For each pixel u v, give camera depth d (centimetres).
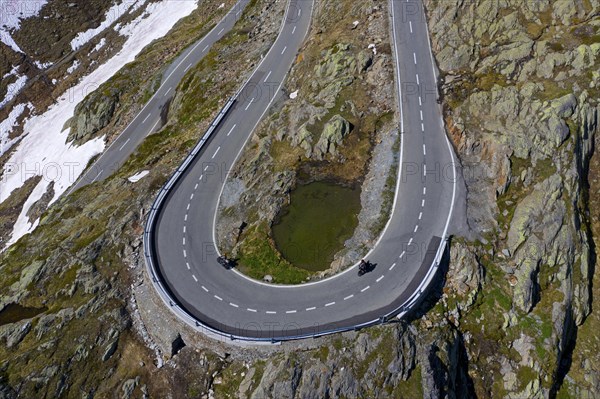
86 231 4128
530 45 4159
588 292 3409
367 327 2972
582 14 4247
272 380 2817
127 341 3288
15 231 6344
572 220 3472
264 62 5672
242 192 4097
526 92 3934
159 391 3042
